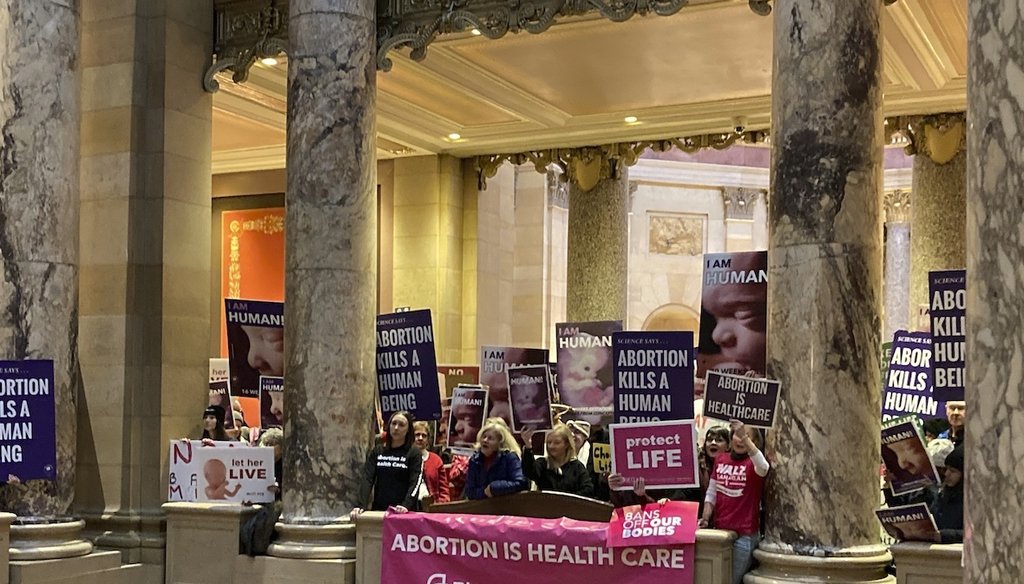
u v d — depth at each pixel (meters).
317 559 8.86
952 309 7.25
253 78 12.24
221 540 9.29
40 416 8.76
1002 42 3.53
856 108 7.57
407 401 9.38
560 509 8.15
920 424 7.80
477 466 8.60
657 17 10.41
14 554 8.87
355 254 9.29
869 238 7.55
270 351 10.13
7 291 9.09
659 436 7.70
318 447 9.10
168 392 10.14
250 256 16.03
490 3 9.44
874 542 7.46
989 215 3.55
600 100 13.43
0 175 9.15
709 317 8.20
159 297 10.12
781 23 7.77
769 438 7.68
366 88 9.48
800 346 7.49
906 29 10.48
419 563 8.29
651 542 7.58
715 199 22.08
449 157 15.75
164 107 10.22
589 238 15.52
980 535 3.53
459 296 15.98
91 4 10.38
